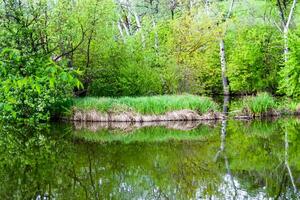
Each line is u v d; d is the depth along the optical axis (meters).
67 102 23.89
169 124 22.88
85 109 23.62
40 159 15.21
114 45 27.73
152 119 23.53
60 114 24.16
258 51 34.81
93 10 25.94
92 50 26.98
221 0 46.06
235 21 37.41
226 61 39.19
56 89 21.94
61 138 19.17
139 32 32.75
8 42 18.17
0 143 18.08
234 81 36.25
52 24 24.14
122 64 27.66
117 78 27.55
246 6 38.81
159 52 30.08
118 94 27.69
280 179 12.46
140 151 16.61
